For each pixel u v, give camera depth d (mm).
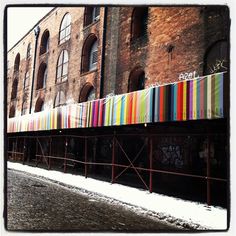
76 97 18125
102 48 15898
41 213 7445
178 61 11266
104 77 15688
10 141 27031
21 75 27781
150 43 12742
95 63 17328
